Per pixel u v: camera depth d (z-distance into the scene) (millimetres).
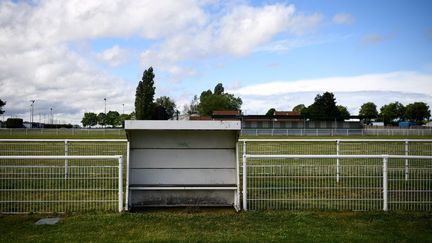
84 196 9742
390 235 6867
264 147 25375
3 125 110312
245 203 8672
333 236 6770
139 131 9430
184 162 9523
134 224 7516
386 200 8734
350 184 11023
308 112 116250
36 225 7422
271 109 142125
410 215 8305
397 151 23281
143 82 93625
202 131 9547
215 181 9562
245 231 7086
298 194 9867
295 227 7359
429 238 6688
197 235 6828
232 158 9617
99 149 22984
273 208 8906
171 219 7895
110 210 8656
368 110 145250
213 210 8922
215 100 129250
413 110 141125
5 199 9227
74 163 16641
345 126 78812
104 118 144250
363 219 7980
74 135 52375
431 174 11844
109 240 6516
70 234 6855
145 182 9430
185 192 9352
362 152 22625
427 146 26625
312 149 24219
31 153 21328
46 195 9773
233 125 8711
